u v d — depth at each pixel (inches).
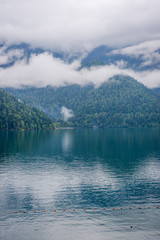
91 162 3663.9
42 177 2726.4
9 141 6697.8
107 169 3159.5
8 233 1461.6
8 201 1961.1
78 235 1449.3
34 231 1487.5
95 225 1565.0
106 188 2316.7
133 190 2246.6
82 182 2522.1
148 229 1517.0
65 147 5565.9
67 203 1920.5
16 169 3134.8
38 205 1879.9
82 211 1770.4
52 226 1550.2
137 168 3213.6
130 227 1540.4
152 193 2164.1
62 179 2645.2
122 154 4463.6
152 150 4982.8
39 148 5315.0
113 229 1517.0
